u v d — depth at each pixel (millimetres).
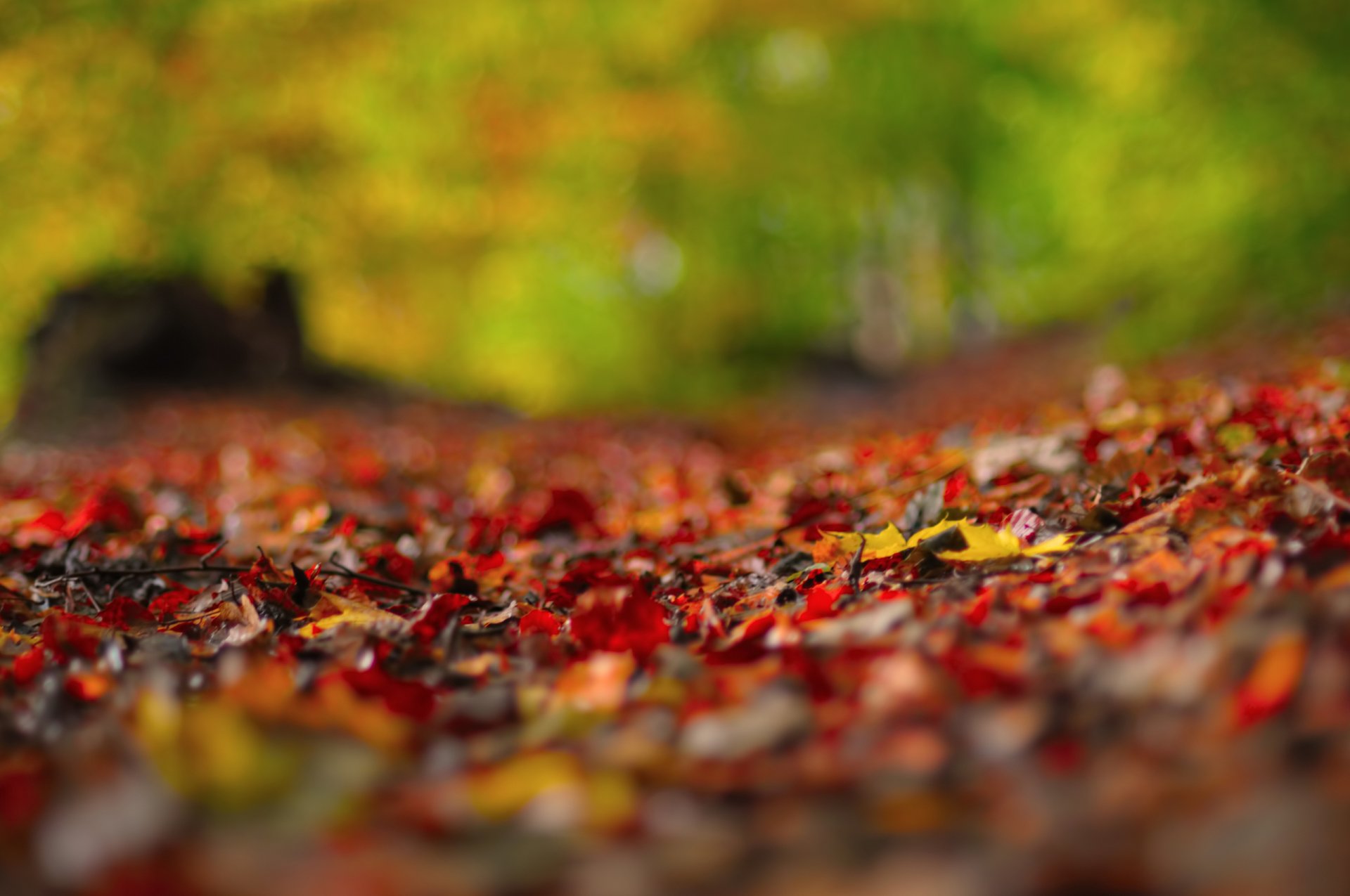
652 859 1073
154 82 9320
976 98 19781
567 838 1130
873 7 17656
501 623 2602
